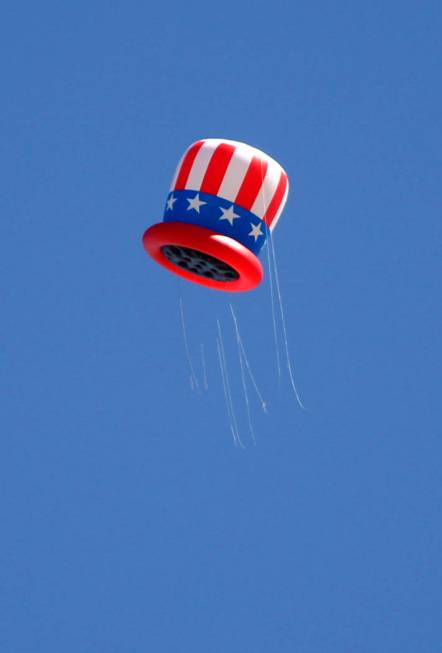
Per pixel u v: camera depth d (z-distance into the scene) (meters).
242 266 58.22
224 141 59.88
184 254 60.41
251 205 59.12
